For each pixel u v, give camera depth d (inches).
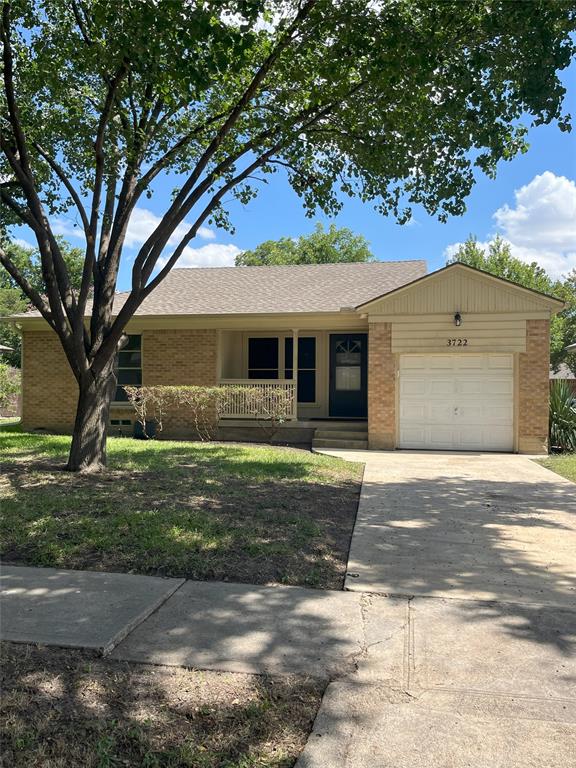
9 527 241.9
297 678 132.0
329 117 373.7
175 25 250.1
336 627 159.6
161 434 645.3
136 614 163.3
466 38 290.5
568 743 109.0
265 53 343.6
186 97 315.6
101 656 140.6
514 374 555.8
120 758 105.6
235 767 103.4
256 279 751.7
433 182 361.7
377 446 573.3
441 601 180.4
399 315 569.9
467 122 323.6
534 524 276.4
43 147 402.0
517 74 290.8
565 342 1238.9
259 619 163.9
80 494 298.4
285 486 343.0
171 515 259.1
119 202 382.9
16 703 120.1
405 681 131.3
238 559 212.8
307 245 1763.0
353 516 288.2
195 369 649.0
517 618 167.8
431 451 561.3
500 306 553.6
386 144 346.3
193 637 151.7
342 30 289.0
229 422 632.4
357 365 679.1
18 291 1669.5
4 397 841.5
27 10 318.3
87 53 311.6
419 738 110.7
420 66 283.6
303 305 637.3
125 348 677.3
